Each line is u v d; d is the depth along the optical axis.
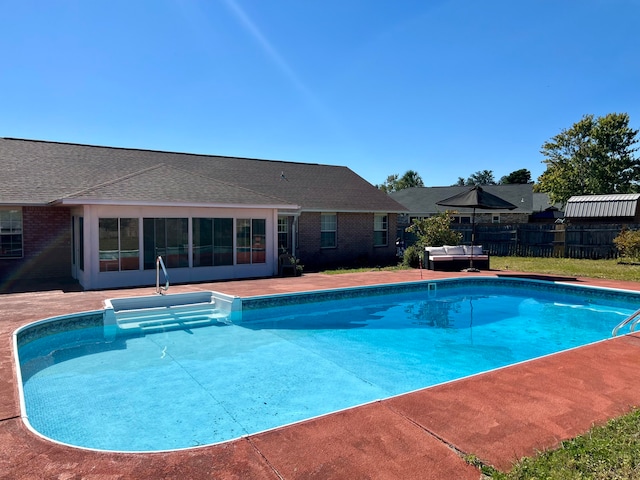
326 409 5.30
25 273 13.94
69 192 13.95
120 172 16.47
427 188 38.41
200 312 10.86
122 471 3.08
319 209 18.94
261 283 13.41
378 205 21.23
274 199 15.59
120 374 6.51
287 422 4.93
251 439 3.59
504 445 3.46
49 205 13.05
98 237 12.20
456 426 3.81
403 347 8.11
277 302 11.11
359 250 20.94
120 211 12.51
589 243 20.53
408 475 3.02
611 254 19.88
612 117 33.81
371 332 9.23
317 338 8.71
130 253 12.69
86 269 12.06
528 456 3.27
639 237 18.11
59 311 8.87
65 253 14.52
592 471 3.00
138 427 4.79
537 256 22.17
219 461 3.23
